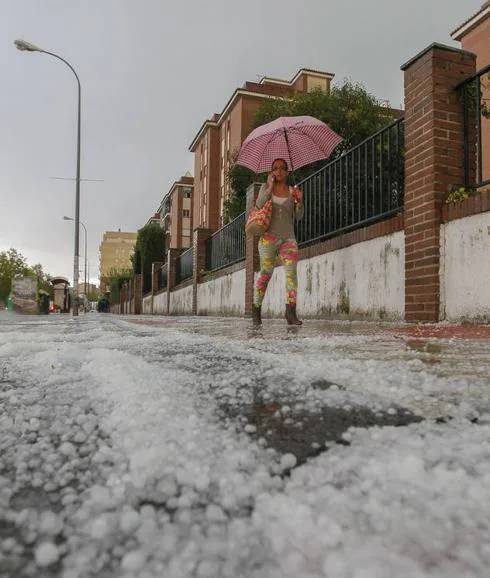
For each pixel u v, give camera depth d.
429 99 5.08
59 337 3.95
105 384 1.43
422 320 5.09
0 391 1.42
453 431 0.87
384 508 0.52
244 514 0.53
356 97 16.06
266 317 9.89
